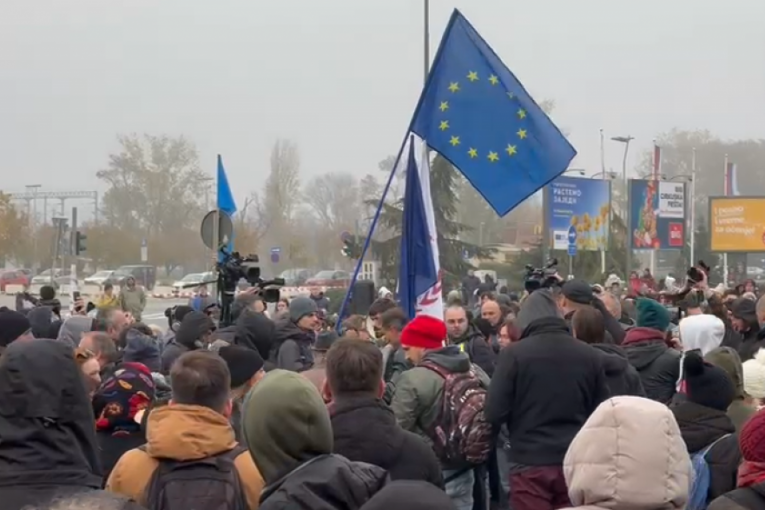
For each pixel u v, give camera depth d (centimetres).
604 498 290
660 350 787
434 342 661
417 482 248
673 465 290
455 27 904
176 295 5284
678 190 4138
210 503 386
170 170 7994
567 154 899
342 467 343
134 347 856
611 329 888
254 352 550
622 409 295
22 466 340
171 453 394
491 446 633
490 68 902
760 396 615
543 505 601
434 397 626
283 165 7694
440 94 903
